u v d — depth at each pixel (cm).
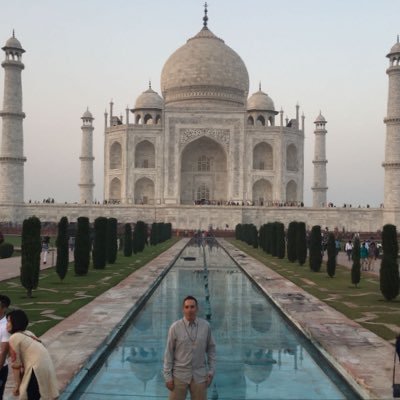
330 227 11206
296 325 2514
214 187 13338
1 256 6284
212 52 14012
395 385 1502
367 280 4353
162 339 2317
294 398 1605
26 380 1198
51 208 11194
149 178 12625
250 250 7688
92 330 2281
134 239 6819
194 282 4306
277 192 12656
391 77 10350
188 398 1562
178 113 12600
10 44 10544
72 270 4909
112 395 1606
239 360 2014
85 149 13175
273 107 13862
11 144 10681
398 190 10388
